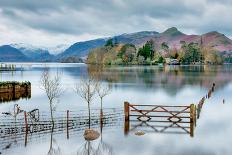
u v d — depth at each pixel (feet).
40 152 91.09
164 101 202.59
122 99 212.23
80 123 122.31
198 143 97.19
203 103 177.37
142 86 307.78
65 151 91.61
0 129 113.60
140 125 119.65
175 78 415.44
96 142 99.30
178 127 116.57
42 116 142.51
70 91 258.98
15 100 209.56
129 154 87.76
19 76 465.06
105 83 338.54
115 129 114.21
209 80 383.65
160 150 90.74
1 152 90.89
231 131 111.04
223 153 88.07
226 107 163.02
